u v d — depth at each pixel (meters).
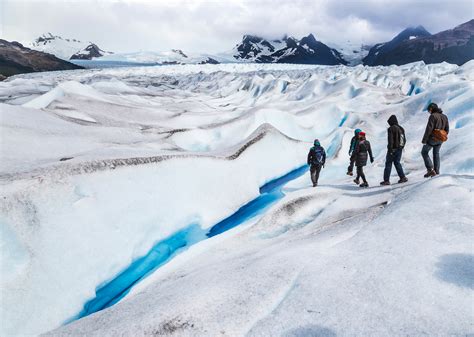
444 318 2.77
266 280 3.89
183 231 8.66
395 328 2.78
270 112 20.17
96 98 22.14
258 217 8.92
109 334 3.37
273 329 3.08
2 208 5.43
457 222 4.25
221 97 60.97
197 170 9.91
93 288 6.05
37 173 6.43
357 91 30.75
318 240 5.38
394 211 5.24
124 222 7.20
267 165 13.48
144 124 18.08
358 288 3.39
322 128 23.84
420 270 3.46
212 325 3.21
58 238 5.87
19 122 10.61
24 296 5.02
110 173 7.44
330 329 2.93
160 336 3.14
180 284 4.80
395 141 8.05
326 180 12.93
